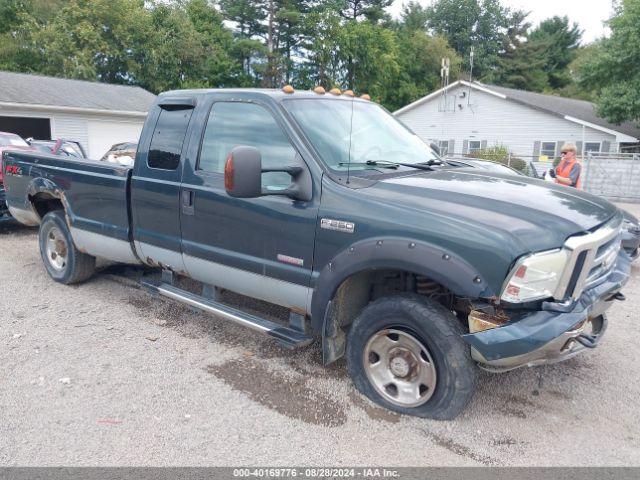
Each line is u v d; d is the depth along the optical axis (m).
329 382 4.10
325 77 41.78
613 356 4.78
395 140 4.57
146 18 36.84
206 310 4.59
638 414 3.80
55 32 34.00
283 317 5.05
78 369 4.23
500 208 3.35
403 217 3.41
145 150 4.91
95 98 23.16
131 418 3.57
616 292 3.85
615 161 20.84
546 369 4.47
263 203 4.03
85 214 5.57
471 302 3.30
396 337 3.63
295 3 43.47
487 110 31.84
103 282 6.34
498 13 67.19
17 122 24.62
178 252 4.73
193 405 3.75
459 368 3.34
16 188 6.41
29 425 3.47
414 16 65.31
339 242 3.65
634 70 24.72
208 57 39.91
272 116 4.09
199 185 4.44
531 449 3.34
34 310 5.45
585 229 3.26
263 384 4.06
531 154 30.70
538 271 3.07
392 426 3.53
